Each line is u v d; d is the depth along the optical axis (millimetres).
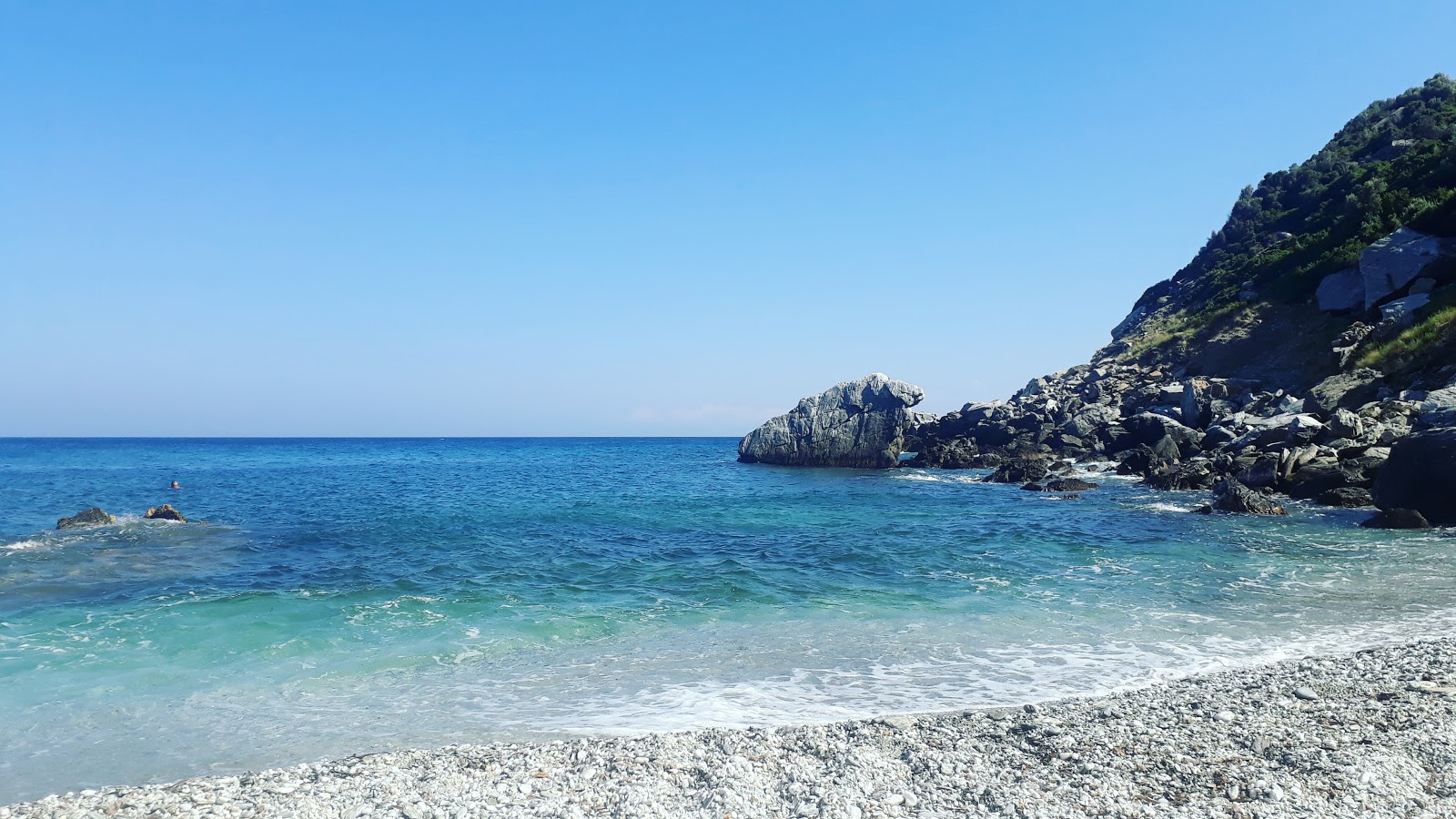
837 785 9109
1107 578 22469
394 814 8719
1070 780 9109
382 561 26641
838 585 22156
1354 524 31344
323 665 15141
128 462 107312
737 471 72375
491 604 20109
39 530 35406
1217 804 8344
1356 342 54250
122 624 18062
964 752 10125
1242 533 29844
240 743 11492
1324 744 9773
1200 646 15727
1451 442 30062
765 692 13500
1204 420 57312
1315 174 101500
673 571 24469
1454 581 21203
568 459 121500
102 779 10406
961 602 19938
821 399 77125
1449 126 87375
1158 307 106000
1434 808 8070
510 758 10414
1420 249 56656
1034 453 65500
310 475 76875
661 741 10859
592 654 15789
